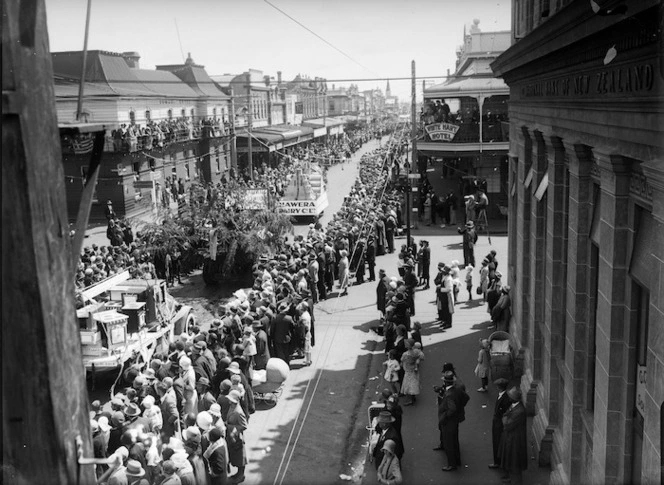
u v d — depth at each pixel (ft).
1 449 7.93
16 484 7.95
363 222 89.71
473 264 87.71
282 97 276.00
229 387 40.24
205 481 33.17
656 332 19.93
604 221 26.27
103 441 32.60
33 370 7.87
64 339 8.28
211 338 48.19
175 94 175.83
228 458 37.60
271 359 50.39
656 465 19.62
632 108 21.83
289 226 84.58
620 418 25.45
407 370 47.50
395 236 112.27
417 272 84.48
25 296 7.72
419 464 39.14
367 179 156.66
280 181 155.63
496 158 127.44
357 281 85.35
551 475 35.81
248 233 80.18
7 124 7.43
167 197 140.77
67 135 9.05
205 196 109.40
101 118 135.33
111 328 47.96
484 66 137.18
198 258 83.35
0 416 7.91
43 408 7.95
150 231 83.46
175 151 158.20
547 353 40.14
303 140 239.50
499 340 50.03
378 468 36.37
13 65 7.40
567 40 27.81
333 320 69.87
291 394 51.21
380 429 38.52
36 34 7.74
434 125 127.03
